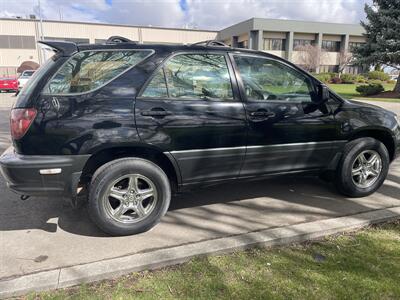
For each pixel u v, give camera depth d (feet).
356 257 9.97
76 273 9.03
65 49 10.36
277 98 12.57
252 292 8.45
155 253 9.95
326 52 173.37
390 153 15.05
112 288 8.68
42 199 14.14
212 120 11.33
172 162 11.16
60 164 9.98
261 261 9.80
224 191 15.14
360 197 14.47
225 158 11.82
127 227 11.01
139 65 10.79
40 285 8.59
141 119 10.48
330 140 13.42
